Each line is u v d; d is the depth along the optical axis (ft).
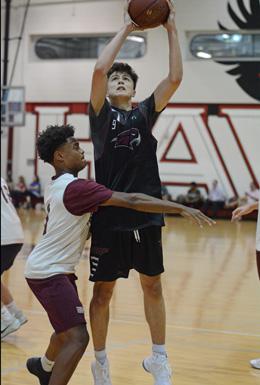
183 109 77.36
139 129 13.58
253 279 30.58
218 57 75.46
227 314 22.62
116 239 13.46
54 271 12.21
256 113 75.00
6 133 83.20
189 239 50.57
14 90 64.03
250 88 74.79
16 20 82.02
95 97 13.10
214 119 76.43
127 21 13.23
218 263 36.17
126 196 11.96
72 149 13.04
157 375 13.58
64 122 81.35
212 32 75.20
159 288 13.88
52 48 82.23
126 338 19.12
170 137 78.13
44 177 82.58
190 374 15.65
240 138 75.72
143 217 13.33
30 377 15.29
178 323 21.11
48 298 12.12
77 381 15.07
